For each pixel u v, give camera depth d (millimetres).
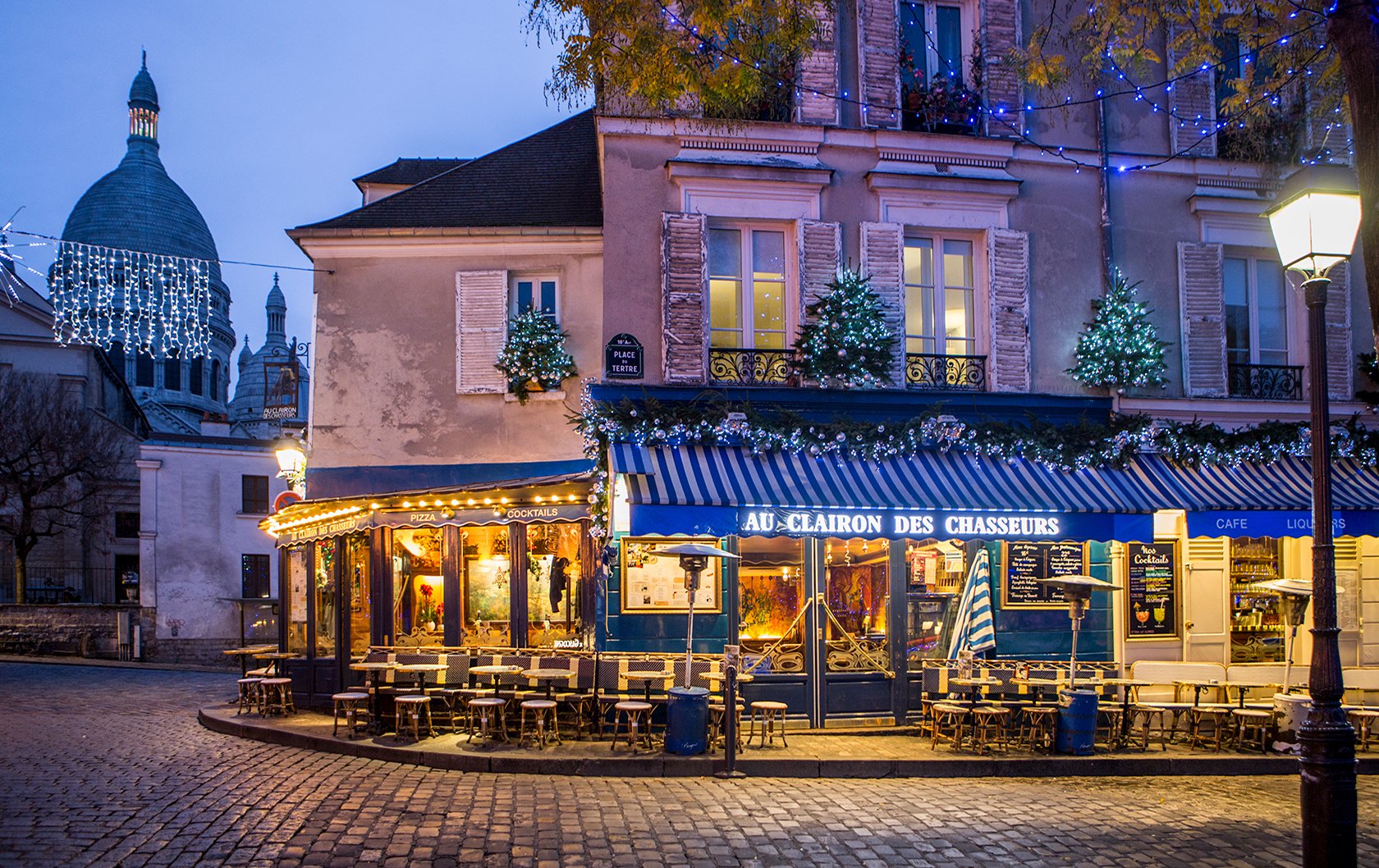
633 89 11031
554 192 14133
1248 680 12344
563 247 13062
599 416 11109
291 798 8047
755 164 12070
